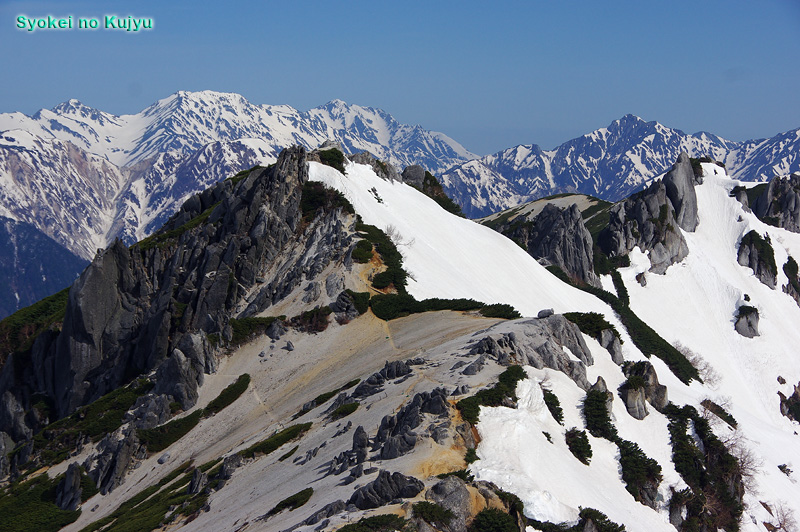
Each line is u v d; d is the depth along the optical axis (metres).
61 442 117.00
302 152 156.38
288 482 73.06
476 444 68.19
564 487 66.94
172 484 93.50
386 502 58.09
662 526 74.19
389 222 152.00
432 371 86.50
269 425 100.62
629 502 73.56
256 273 139.12
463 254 161.50
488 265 164.25
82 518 100.25
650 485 77.44
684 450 86.38
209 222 152.62
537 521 61.41
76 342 136.75
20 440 137.12
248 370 118.81
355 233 141.88
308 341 121.25
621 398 91.69
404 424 70.19
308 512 61.09
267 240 142.38
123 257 141.12
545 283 175.12
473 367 82.12
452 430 68.38
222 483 82.19
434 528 54.78
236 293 136.25
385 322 122.25
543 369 87.12
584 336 103.62
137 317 140.25
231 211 149.12
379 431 71.56
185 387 115.81
